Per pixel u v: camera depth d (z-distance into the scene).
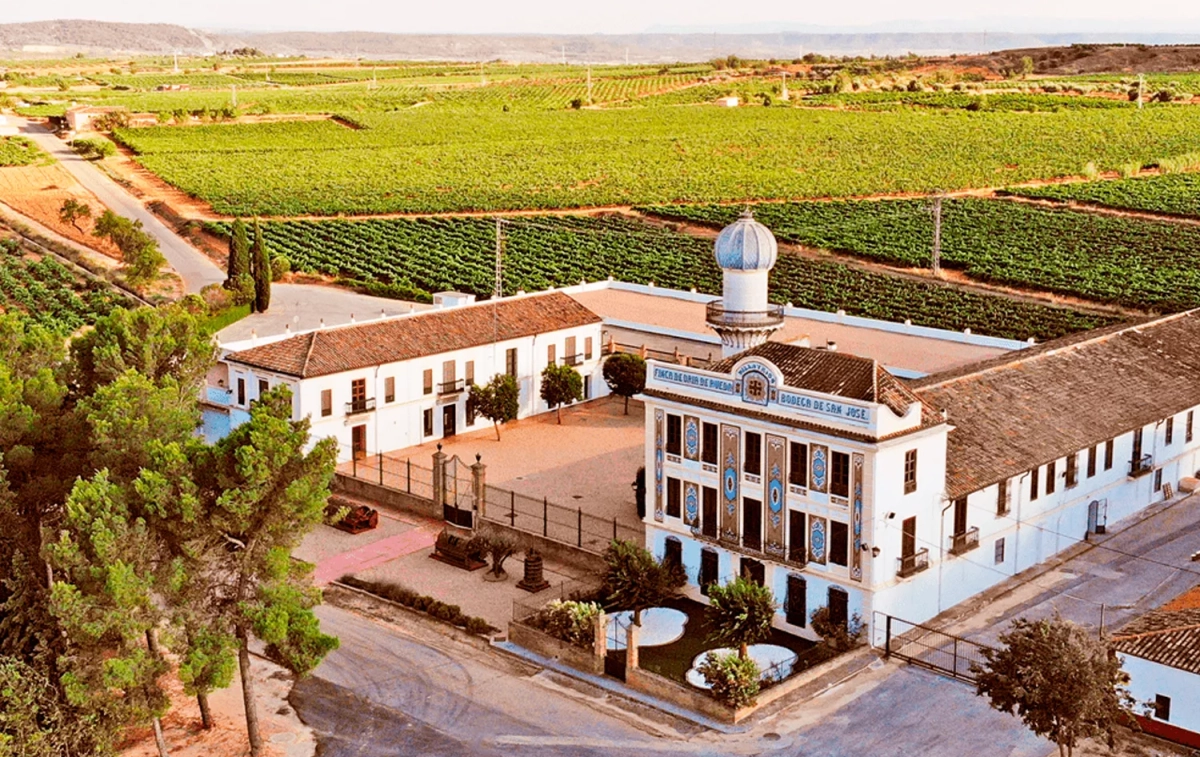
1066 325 108.94
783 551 54.16
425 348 79.50
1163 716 45.12
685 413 56.81
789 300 120.38
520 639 53.91
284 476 43.84
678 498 58.03
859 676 50.22
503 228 165.25
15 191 190.62
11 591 46.03
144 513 43.25
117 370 58.16
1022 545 59.50
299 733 47.25
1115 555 61.59
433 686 50.72
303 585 46.59
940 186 194.25
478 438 81.50
